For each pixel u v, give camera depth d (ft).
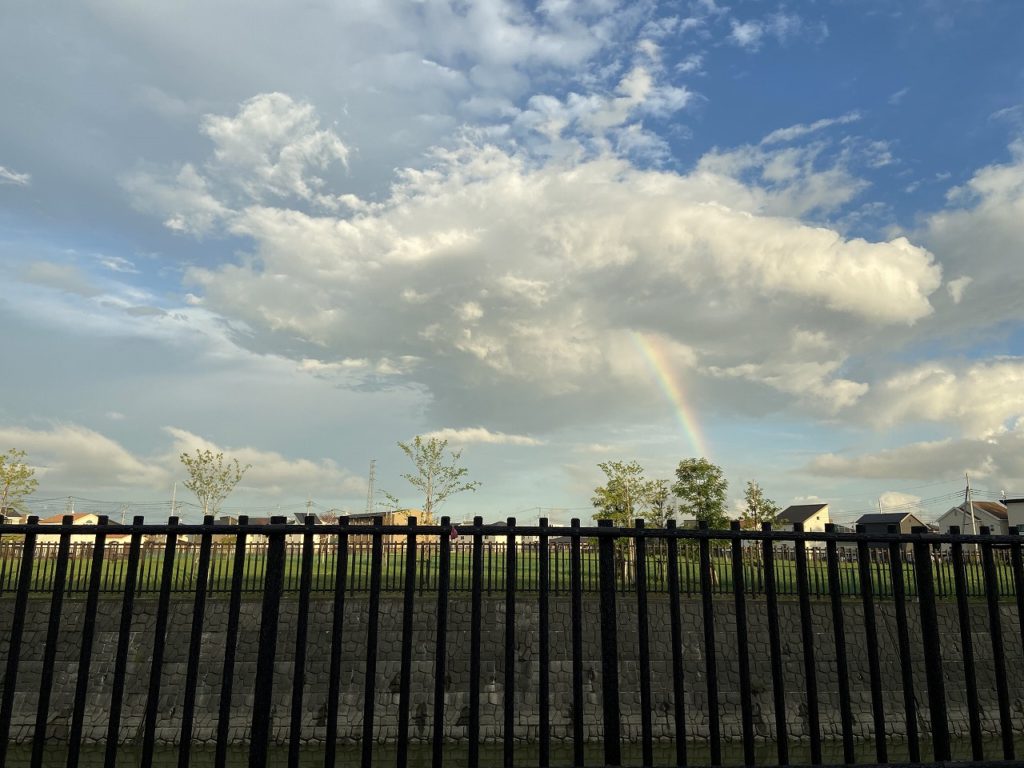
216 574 61.41
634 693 60.18
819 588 64.69
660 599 63.87
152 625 58.90
